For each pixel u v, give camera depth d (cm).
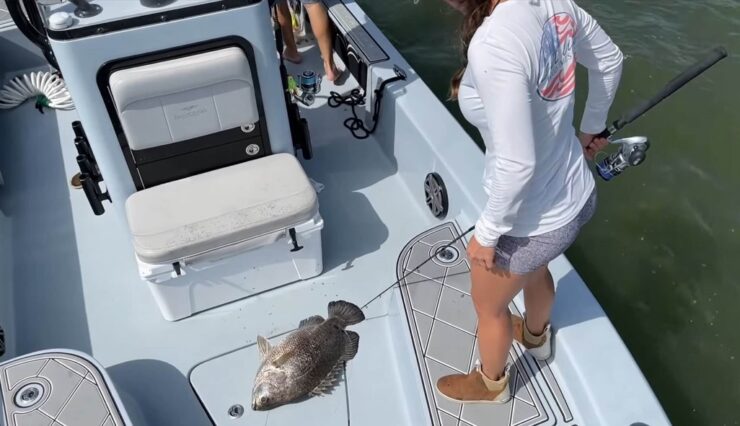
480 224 145
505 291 167
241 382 238
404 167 321
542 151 144
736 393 318
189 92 220
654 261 383
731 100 485
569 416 203
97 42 199
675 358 333
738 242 394
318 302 265
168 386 237
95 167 255
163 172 241
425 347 224
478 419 203
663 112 479
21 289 273
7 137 349
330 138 348
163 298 244
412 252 261
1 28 363
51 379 201
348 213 306
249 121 239
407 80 325
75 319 261
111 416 192
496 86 127
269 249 246
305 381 227
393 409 229
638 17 566
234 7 209
